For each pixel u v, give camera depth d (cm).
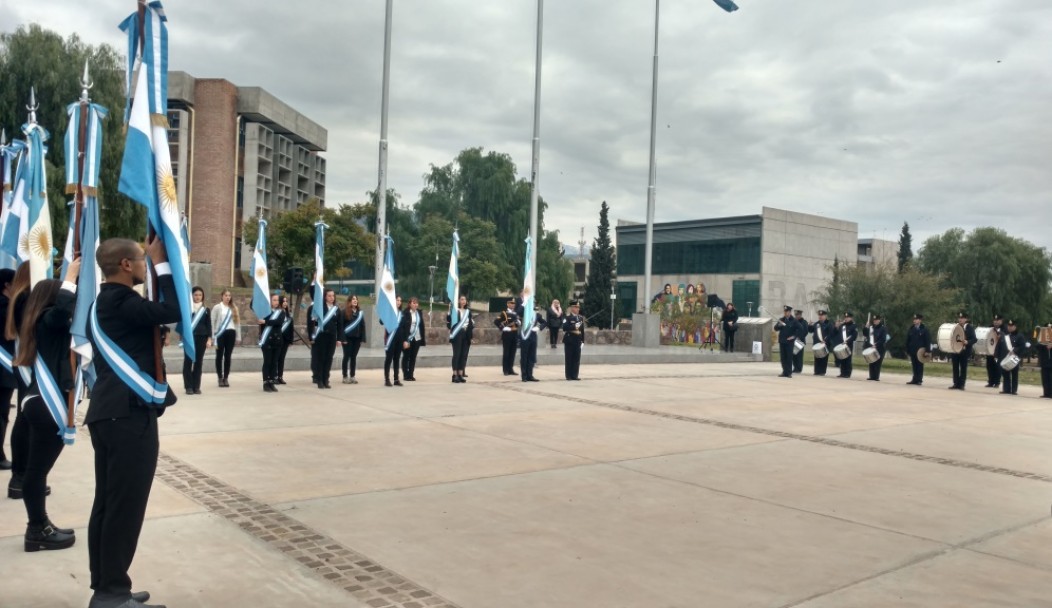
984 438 1193
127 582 420
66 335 534
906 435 1194
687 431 1151
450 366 2173
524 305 1828
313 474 786
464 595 476
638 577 517
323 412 1220
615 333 3550
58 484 702
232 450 893
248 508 650
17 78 3419
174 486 713
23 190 939
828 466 921
